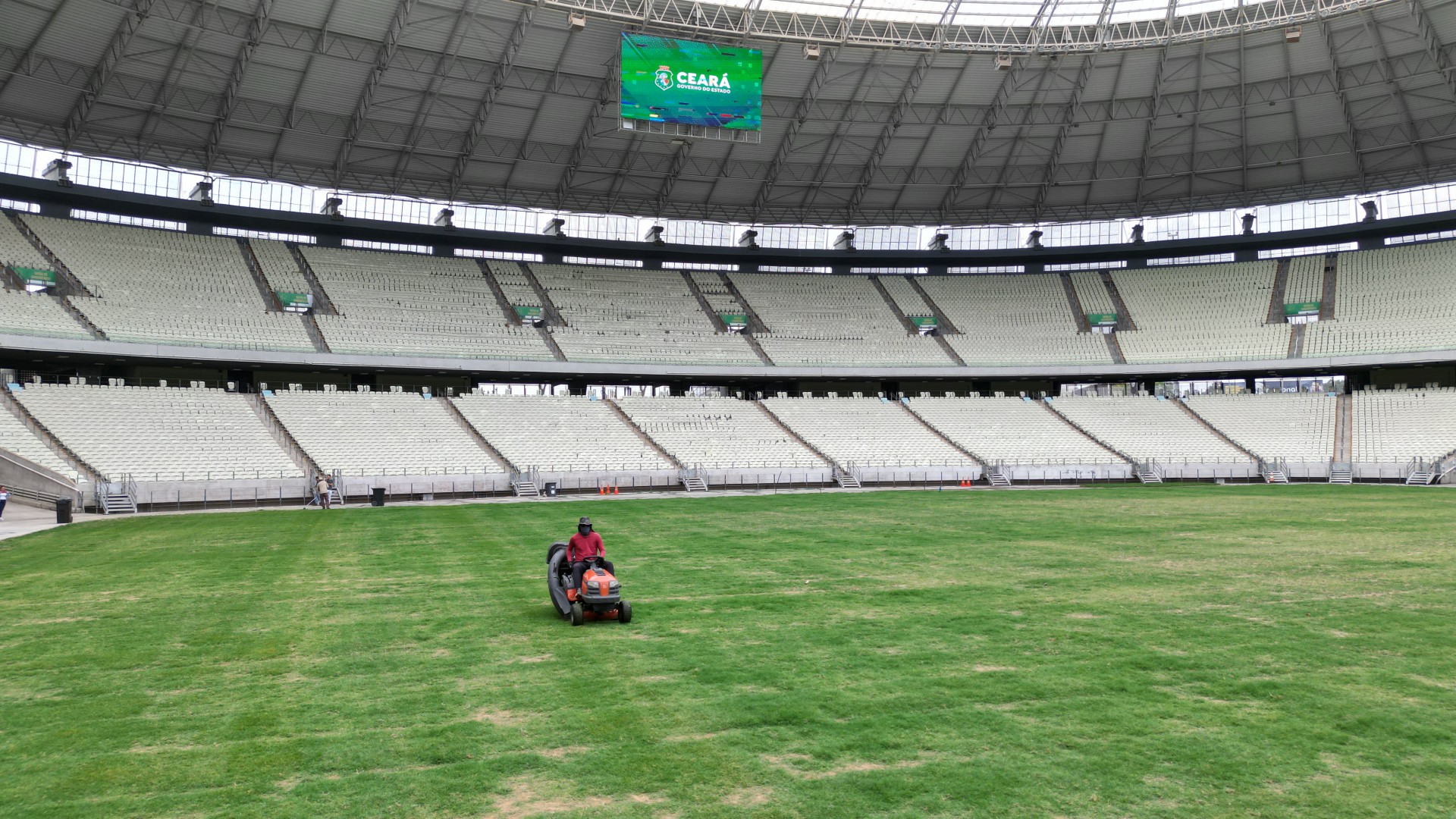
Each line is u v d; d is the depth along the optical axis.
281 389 54.03
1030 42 47.25
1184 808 6.51
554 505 38.09
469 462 47.06
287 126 46.75
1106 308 66.94
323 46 41.41
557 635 12.18
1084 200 63.28
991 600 14.61
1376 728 8.15
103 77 40.62
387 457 45.75
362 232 59.16
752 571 18.03
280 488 40.44
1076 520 28.89
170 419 43.31
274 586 16.38
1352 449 53.50
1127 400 62.97
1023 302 68.44
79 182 49.97
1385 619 12.81
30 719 8.68
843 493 45.72
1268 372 61.03
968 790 6.84
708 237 67.12
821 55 47.25
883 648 11.31
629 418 55.47
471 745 7.88
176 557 20.62
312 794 6.84
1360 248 64.25
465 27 42.97
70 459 38.12
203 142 47.47
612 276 66.31
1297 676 9.88
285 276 54.91
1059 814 6.42
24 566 19.31
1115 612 13.52
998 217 64.31
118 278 48.88
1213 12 45.62
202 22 39.06
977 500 39.56
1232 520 28.38
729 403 59.47
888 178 59.53
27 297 44.22
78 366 48.81
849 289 69.75
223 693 9.52
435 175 54.03
